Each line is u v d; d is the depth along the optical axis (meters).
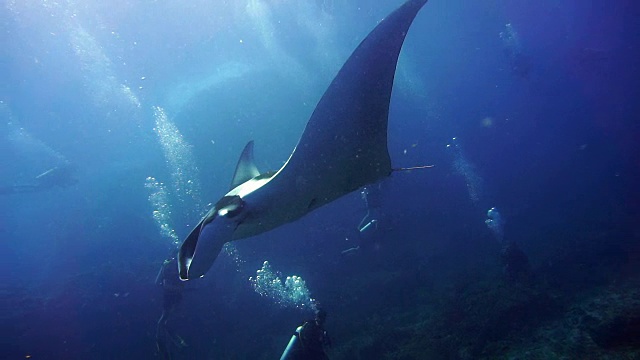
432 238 16.36
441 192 23.45
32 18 17.30
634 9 40.38
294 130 28.12
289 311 10.98
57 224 27.94
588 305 5.57
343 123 2.52
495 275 9.05
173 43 21.70
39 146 29.67
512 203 20.84
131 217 25.97
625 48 44.81
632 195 15.48
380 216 9.30
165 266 6.92
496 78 63.88
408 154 31.42
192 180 26.64
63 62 21.11
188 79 25.03
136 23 19.28
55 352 9.91
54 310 10.80
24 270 25.86
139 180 30.58
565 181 23.22
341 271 13.77
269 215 2.67
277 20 22.98
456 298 7.95
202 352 9.92
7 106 24.11
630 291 5.50
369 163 2.79
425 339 6.83
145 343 10.32
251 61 25.72
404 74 50.75
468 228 16.73
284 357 4.27
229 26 21.83
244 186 3.09
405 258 13.55
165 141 28.33
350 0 24.30
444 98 64.19
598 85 45.94
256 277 13.00
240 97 27.00
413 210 19.92
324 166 2.63
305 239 16.12
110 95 25.14
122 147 30.05
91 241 24.31
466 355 5.90
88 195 30.62
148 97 25.64
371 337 7.86
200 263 2.09
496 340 6.11
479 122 52.72
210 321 11.15
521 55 18.84
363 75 2.41
